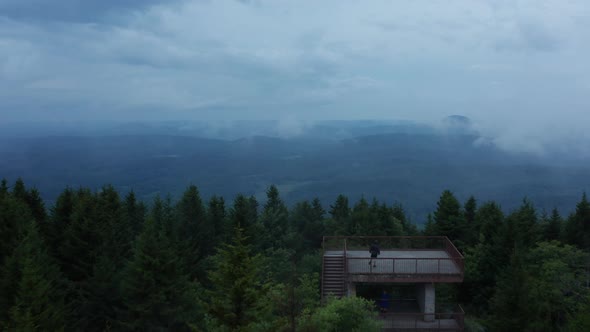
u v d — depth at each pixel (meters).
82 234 32.75
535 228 42.19
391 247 40.44
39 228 33.06
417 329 28.84
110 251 33.34
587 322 22.62
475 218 45.56
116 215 41.53
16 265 24.73
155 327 27.14
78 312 28.84
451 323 29.81
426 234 48.97
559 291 29.47
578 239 44.06
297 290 23.30
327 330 22.02
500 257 34.31
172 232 39.50
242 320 19.55
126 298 27.69
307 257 36.44
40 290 22.75
